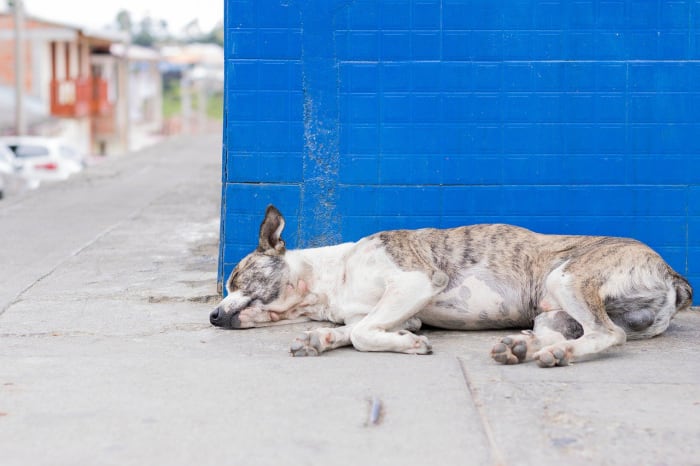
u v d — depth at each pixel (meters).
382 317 2.99
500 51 3.36
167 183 7.07
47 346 3.02
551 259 3.07
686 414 2.54
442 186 3.39
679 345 3.02
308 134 3.38
